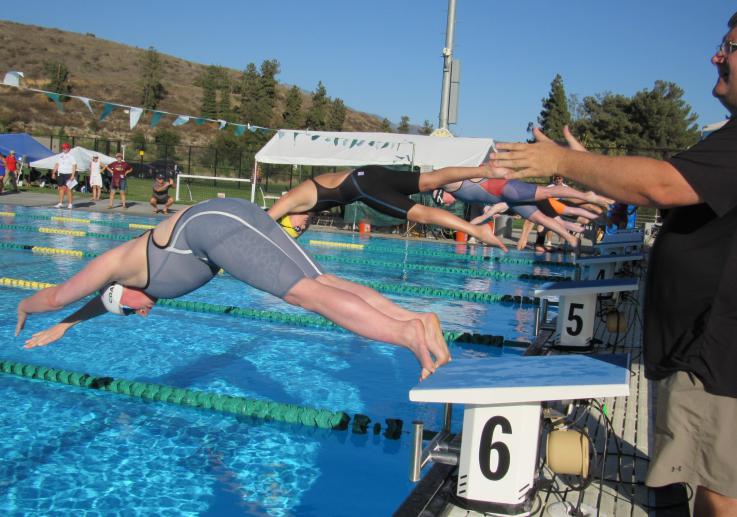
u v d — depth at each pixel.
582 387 2.74
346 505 3.86
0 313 7.93
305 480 4.16
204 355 6.76
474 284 12.10
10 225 16.34
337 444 4.74
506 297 10.53
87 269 3.67
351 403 5.60
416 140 18.31
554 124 55.66
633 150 17.91
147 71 72.56
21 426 4.75
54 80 60.19
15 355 6.38
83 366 6.17
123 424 4.88
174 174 37.53
